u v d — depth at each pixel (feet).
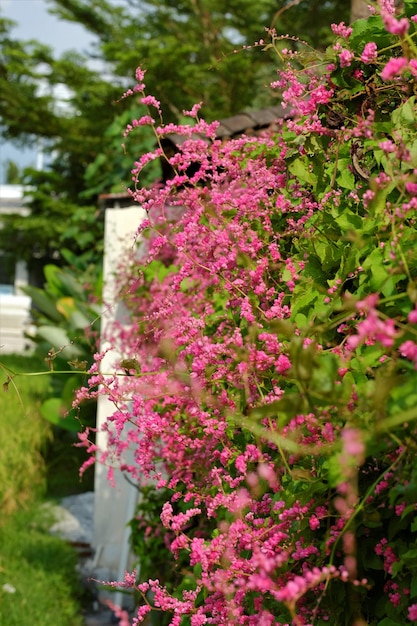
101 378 8.14
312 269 7.55
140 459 9.00
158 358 9.51
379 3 7.02
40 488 25.38
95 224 38.68
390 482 5.55
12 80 87.10
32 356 51.08
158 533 14.02
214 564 7.23
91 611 17.94
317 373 4.76
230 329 9.15
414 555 5.65
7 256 84.28
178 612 7.36
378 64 7.04
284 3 68.59
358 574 6.21
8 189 89.15
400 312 5.84
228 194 8.80
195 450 9.84
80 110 85.05
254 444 7.43
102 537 20.33
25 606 16.16
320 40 67.26
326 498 6.12
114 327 17.99
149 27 85.87
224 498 7.36
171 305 9.52
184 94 78.48
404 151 5.78
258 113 17.03
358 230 6.43
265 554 6.28
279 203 8.45
